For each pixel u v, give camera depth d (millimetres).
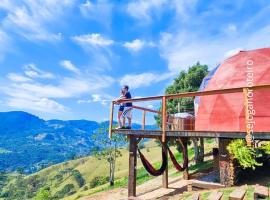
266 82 10828
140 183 19219
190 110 28641
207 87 12711
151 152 107938
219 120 11656
